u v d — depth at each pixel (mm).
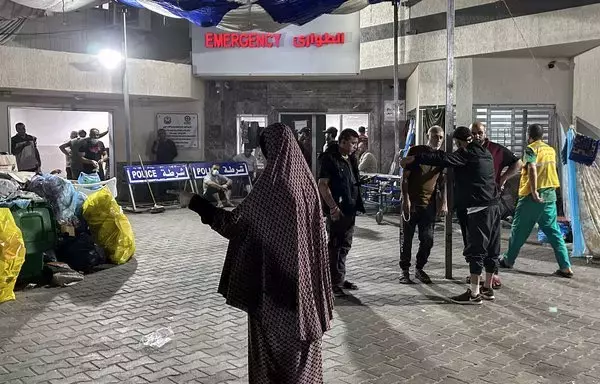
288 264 3074
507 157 6594
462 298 6133
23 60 12805
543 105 11945
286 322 3082
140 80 14578
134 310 5938
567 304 6082
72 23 15078
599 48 10492
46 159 15578
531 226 7285
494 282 6664
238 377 4297
